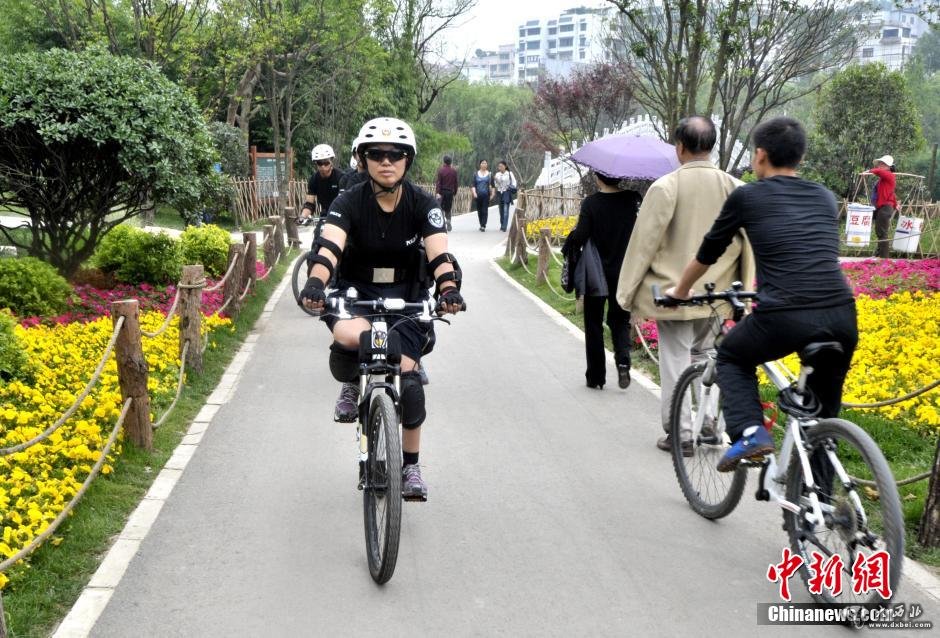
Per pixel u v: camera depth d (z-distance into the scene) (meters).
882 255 17.45
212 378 7.91
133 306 5.73
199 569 4.34
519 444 6.26
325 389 7.68
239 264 10.28
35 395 6.46
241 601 4.04
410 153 4.43
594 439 6.39
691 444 5.22
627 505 5.19
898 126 26.44
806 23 15.71
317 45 26.86
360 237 4.54
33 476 5.27
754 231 4.16
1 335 6.88
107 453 5.35
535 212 22.52
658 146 7.44
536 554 4.53
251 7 23.52
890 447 6.17
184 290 7.67
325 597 4.08
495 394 7.56
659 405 7.27
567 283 7.45
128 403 5.75
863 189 26.09
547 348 9.40
